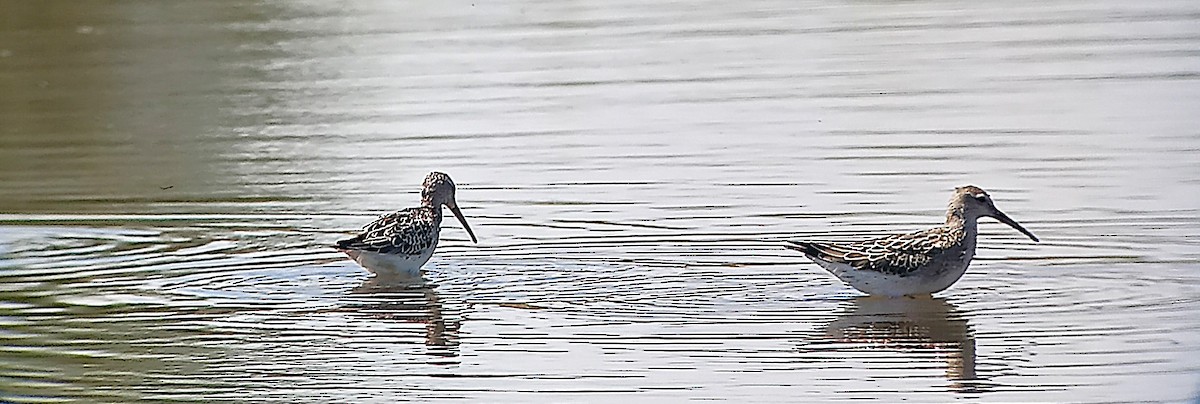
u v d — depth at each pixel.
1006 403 11.28
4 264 15.46
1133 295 13.85
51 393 11.84
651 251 15.49
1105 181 17.86
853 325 13.17
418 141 20.59
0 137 21.56
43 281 14.84
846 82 23.31
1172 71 23.16
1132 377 11.74
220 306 13.98
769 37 26.80
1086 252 15.27
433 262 15.39
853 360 12.29
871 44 26.00
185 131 21.50
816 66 24.53
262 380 12.05
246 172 19.34
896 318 13.31
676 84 23.34
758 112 21.64
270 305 14.02
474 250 15.76
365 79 24.34
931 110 21.53
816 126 20.81
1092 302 13.66
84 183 18.95
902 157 19.11
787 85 23.30
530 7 29.80
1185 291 13.91
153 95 23.58
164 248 16.03
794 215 16.75
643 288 14.29
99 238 16.52
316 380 12.02
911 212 16.77
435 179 15.21
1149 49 24.77
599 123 21.25
